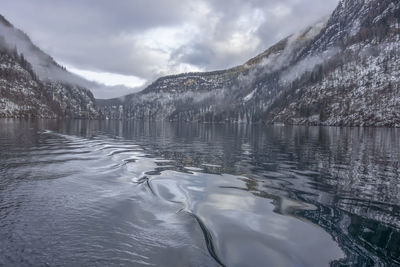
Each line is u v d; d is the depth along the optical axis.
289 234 10.02
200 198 14.20
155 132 76.62
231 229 10.45
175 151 33.00
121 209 12.51
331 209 12.62
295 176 19.61
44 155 27.09
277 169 22.17
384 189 16.20
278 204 13.31
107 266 7.96
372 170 22.19
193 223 11.02
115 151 31.59
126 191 15.27
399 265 7.97
